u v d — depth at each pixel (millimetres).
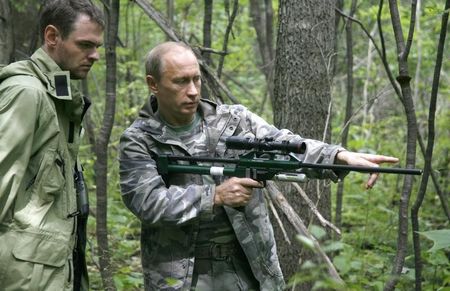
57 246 2887
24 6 7367
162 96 3201
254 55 11344
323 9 4109
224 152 3270
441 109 8641
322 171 3104
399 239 3551
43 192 2885
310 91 4105
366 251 5684
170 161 3195
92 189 7082
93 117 9203
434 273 4586
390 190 7586
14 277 2812
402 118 9258
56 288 2889
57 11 2992
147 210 3104
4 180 2766
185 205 3043
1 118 2812
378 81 9430
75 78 3100
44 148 2896
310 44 4090
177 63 3131
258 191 3283
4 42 4406
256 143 3041
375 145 8500
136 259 5836
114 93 4121
